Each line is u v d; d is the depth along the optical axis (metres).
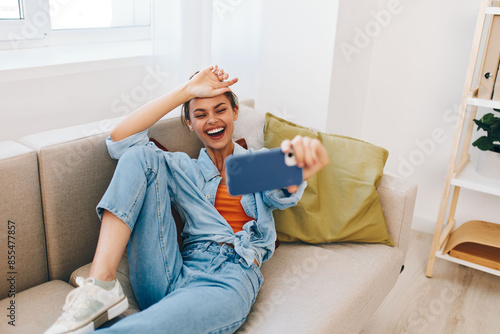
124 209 1.10
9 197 1.14
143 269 1.15
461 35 2.00
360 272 1.32
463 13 1.97
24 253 1.20
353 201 1.43
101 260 1.05
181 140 1.53
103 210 1.14
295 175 0.92
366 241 1.45
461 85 2.05
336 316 1.14
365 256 1.39
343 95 2.07
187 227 1.29
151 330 0.93
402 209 1.46
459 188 2.06
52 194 1.21
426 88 2.15
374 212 1.44
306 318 1.11
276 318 1.12
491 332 1.61
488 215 2.12
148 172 1.17
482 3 1.57
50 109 1.63
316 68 1.93
